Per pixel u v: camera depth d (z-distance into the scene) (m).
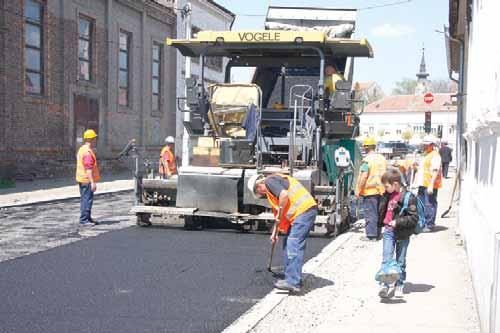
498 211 5.40
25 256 9.77
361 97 14.31
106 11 28.73
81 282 8.17
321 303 7.33
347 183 13.67
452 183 28.72
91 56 27.94
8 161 22.05
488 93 6.38
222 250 10.54
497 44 5.65
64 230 12.55
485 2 7.21
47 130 24.39
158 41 34.34
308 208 7.79
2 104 21.67
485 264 5.91
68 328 6.26
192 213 12.02
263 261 9.70
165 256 9.97
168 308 7.07
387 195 7.52
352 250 10.82
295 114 11.80
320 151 12.54
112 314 6.79
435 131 78.81
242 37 12.54
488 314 5.39
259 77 13.70
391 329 6.28
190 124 13.05
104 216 14.98
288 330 6.29
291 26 14.52
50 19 24.42
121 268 9.03
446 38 16.59
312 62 13.42
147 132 33.34
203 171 12.15
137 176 13.00
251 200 11.87
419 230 7.50
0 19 21.38
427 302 7.32
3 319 6.51
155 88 34.75
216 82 13.03
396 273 7.25
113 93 29.58
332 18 14.52
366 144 11.91
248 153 12.13
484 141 7.21
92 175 13.16
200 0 38.19
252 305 7.25
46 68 24.31
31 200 17.56
